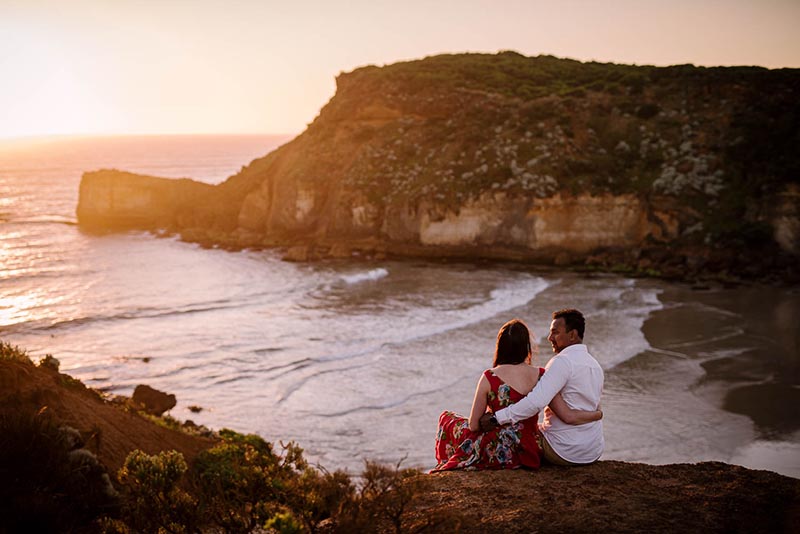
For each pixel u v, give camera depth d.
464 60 86.12
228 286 52.09
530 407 5.43
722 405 24.52
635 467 5.52
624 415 23.45
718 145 61.97
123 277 56.75
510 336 5.67
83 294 50.44
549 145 64.62
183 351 33.91
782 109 63.56
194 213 80.62
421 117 73.44
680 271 52.47
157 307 45.38
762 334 35.03
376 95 75.06
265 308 44.34
